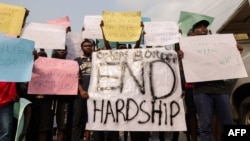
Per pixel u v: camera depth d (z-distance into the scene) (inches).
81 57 188.2
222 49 156.5
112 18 168.9
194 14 198.4
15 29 166.4
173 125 151.4
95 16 202.2
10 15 167.8
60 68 172.1
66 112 177.0
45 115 172.4
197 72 154.1
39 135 172.1
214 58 155.2
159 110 153.7
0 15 165.9
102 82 160.1
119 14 170.2
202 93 151.9
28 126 161.8
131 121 153.3
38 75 168.2
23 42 157.6
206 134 147.9
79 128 175.9
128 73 160.1
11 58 153.8
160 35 190.7
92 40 209.8
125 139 231.8
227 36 158.6
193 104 191.5
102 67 162.6
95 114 155.9
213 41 157.8
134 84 158.1
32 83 166.6
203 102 150.6
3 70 150.5
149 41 189.5
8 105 147.4
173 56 161.2
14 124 161.3
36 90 166.1
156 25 193.3
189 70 154.9
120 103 156.0
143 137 169.0
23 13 170.1
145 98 155.8
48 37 184.5
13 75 150.6
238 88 203.5
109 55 164.1
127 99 156.3
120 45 198.2
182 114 152.8
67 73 171.8
